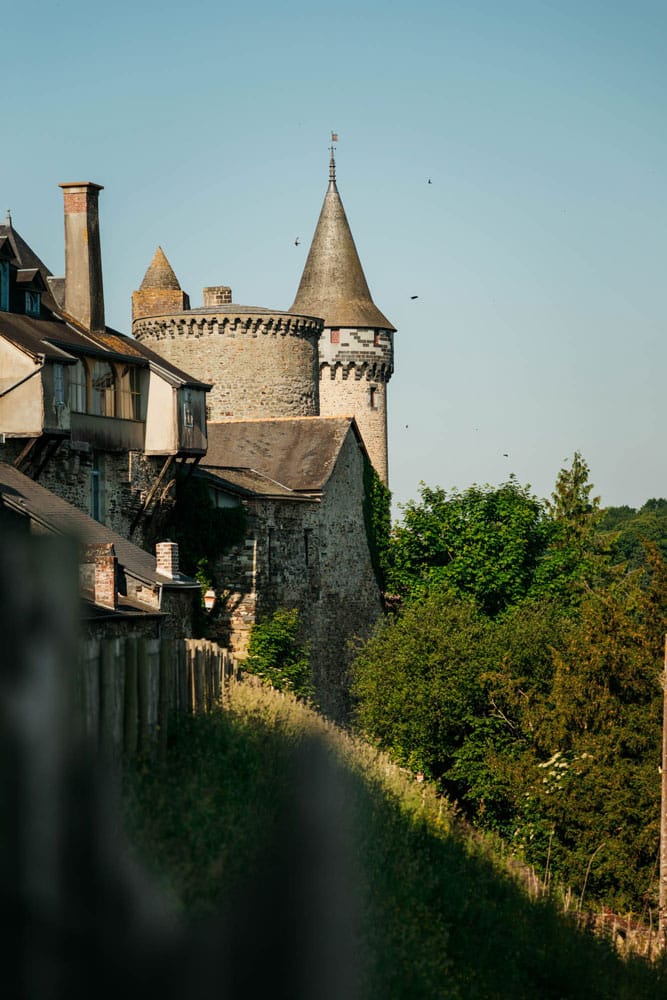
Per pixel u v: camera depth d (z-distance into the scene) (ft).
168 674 56.54
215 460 185.78
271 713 63.67
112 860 16.52
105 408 136.46
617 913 99.60
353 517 191.01
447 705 138.00
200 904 31.50
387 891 47.83
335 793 54.65
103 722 48.44
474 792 128.67
